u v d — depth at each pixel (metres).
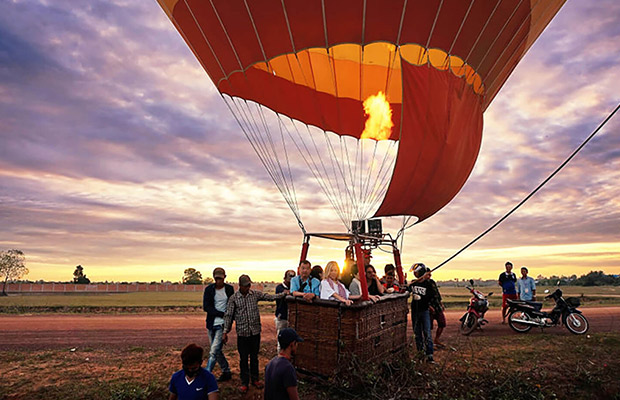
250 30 8.61
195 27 9.20
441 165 8.59
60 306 18.55
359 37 8.05
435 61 9.80
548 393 6.47
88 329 11.67
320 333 6.48
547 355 8.45
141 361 7.95
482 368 7.57
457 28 7.88
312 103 12.38
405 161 8.40
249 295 6.43
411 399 6.05
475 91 9.02
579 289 49.00
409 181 8.69
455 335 11.00
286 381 3.75
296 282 7.12
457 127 8.48
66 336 10.52
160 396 6.07
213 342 6.52
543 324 11.12
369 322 6.56
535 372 7.27
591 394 6.55
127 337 10.55
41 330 11.34
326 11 7.85
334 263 6.68
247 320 6.30
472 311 11.30
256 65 10.93
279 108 12.28
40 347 9.11
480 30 8.02
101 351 8.78
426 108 8.05
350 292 7.17
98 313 16.30
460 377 7.02
